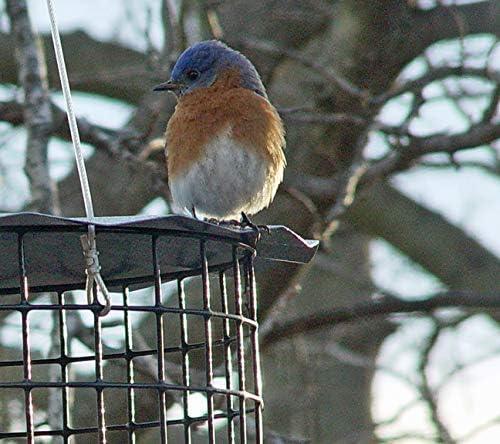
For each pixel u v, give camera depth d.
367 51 14.95
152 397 13.53
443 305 15.81
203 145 10.73
